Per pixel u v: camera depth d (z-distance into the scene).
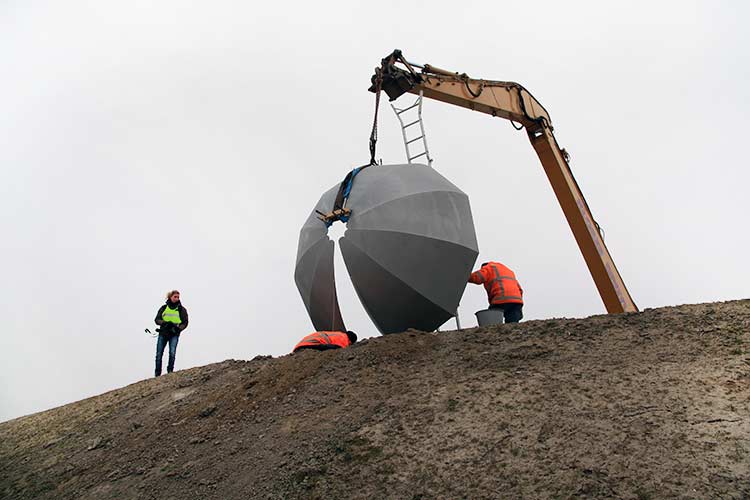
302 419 5.68
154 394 7.95
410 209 7.20
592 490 3.72
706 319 5.96
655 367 5.13
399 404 5.43
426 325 7.56
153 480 5.33
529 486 3.90
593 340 5.96
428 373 5.97
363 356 6.74
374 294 7.25
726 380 4.68
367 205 7.23
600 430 4.33
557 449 4.23
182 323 10.48
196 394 7.38
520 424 4.64
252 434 5.68
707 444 3.94
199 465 5.35
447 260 7.31
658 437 4.12
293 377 6.68
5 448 7.41
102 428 7.19
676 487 3.60
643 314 6.43
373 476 4.40
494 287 8.39
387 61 10.12
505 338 6.45
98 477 5.76
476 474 4.16
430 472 4.30
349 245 7.19
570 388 5.03
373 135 9.50
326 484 4.44
